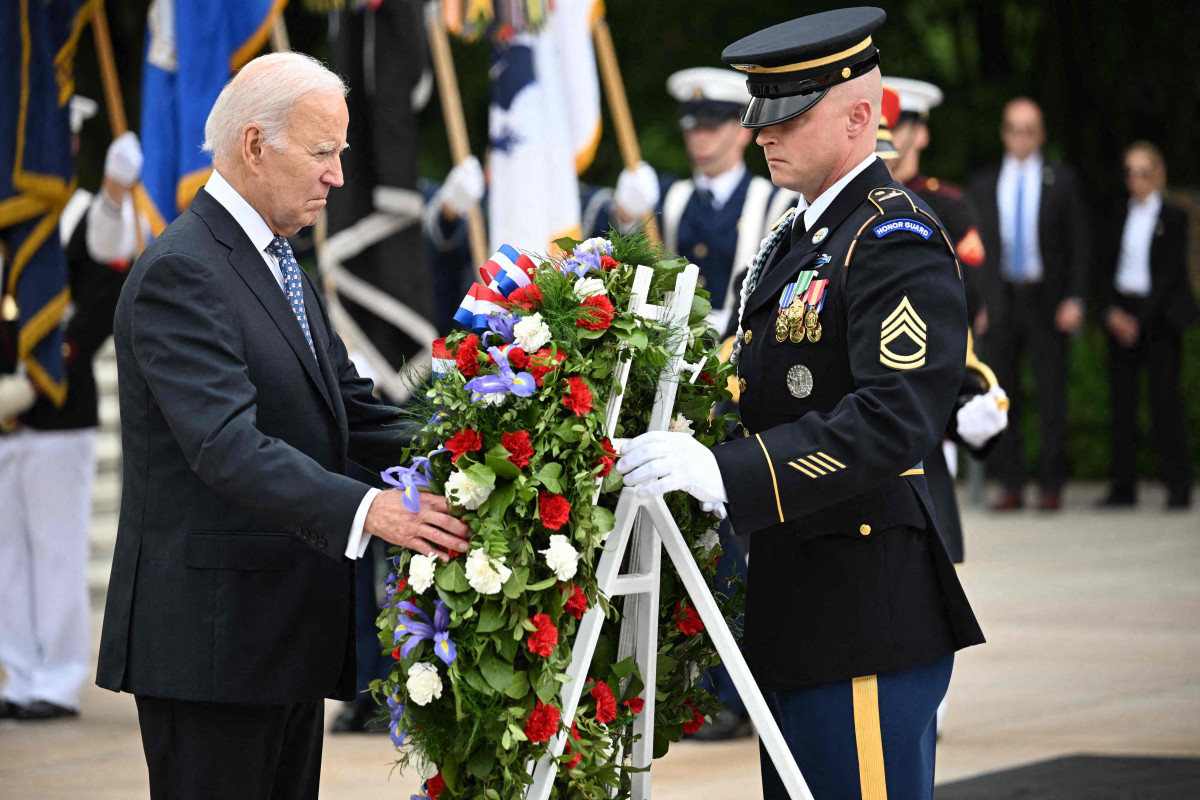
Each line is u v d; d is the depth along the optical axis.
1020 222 27.36
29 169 13.52
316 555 7.41
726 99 15.42
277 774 7.86
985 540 25.25
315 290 8.19
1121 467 29.14
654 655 7.41
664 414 7.22
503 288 7.11
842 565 7.27
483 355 6.80
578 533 6.70
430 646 6.68
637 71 38.94
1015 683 15.27
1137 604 19.45
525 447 6.61
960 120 38.19
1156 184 27.84
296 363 7.45
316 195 7.47
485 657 6.63
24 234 13.76
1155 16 36.09
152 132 13.74
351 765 12.68
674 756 12.99
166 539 7.27
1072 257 27.36
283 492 6.83
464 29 15.60
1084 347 33.97
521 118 15.92
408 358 14.24
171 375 7.00
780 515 6.77
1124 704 14.30
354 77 14.19
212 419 6.91
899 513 7.30
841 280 7.17
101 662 7.39
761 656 7.45
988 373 10.25
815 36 7.27
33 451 14.56
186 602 7.21
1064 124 37.06
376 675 14.05
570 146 16.36
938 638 7.35
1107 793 11.14
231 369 7.04
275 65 7.40
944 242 7.12
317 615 7.40
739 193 15.51
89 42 28.55
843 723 7.24
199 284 7.11
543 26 15.89
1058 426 28.36
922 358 6.89
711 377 7.70
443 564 6.66
